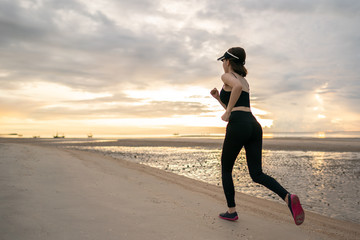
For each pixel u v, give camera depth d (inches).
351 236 85.4
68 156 240.4
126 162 265.3
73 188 107.6
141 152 490.9
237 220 88.8
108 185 121.9
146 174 184.2
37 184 108.0
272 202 134.3
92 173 152.4
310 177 229.9
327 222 102.1
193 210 94.5
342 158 406.9
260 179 83.7
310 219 103.8
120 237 62.4
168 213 86.5
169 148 633.6
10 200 81.6
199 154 456.1
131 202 95.2
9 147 278.5
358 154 482.3
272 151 561.6
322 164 327.9
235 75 86.2
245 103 85.5
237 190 173.8
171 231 70.2
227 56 88.2
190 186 154.2
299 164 328.2
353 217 117.0
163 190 127.1
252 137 84.9
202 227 77.1
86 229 64.7
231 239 70.6
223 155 88.3
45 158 200.8
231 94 80.4
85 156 266.7
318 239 77.9
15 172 130.3
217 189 154.4
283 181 210.8
